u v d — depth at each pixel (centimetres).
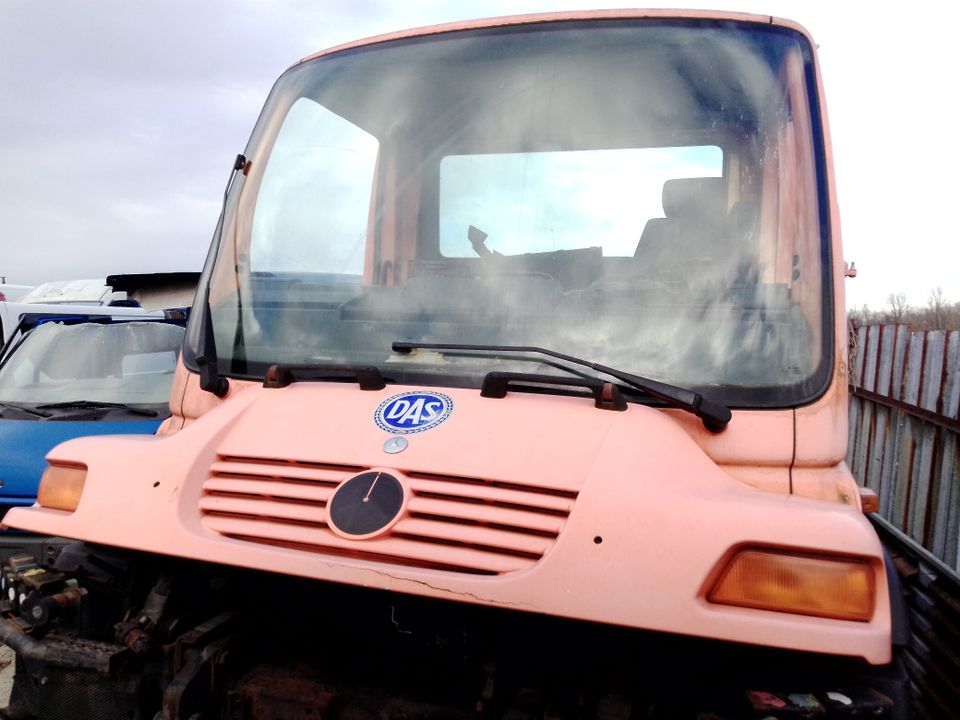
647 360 247
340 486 216
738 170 271
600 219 284
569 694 206
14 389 601
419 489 212
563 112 296
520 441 218
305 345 279
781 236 258
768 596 187
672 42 288
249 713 221
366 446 225
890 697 185
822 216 250
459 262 289
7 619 252
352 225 321
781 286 249
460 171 308
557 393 238
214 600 244
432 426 228
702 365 242
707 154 276
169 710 214
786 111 268
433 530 204
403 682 225
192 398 283
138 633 229
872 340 618
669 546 191
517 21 309
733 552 190
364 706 218
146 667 231
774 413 230
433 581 193
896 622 193
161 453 238
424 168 316
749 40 281
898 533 419
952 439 445
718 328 246
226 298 296
